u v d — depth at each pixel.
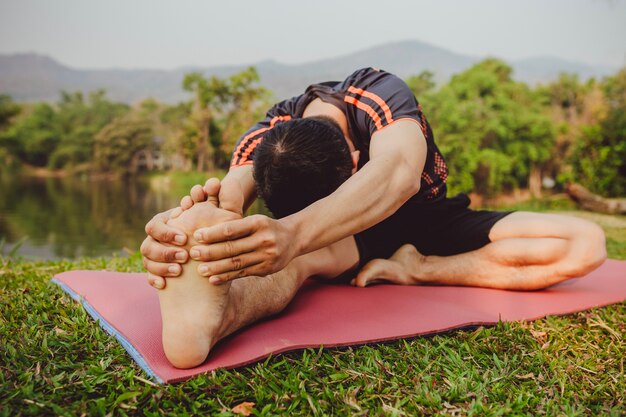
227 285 1.08
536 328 1.46
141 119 61.00
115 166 60.72
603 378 1.17
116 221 31.48
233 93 37.50
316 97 1.58
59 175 63.66
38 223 30.44
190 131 41.53
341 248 1.69
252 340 1.21
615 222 5.73
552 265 1.72
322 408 0.98
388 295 1.65
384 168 1.21
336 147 1.27
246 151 1.54
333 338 1.24
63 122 70.56
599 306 1.67
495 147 24.72
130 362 1.13
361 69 1.60
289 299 1.41
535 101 28.72
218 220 1.02
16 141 67.62
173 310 1.05
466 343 1.29
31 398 0.94
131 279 1.70
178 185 46.78
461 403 1.03
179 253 1.02
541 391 1.08
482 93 26.48
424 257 1.86
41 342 1.20
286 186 1.24
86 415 0.90
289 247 1.05
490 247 1.77
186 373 1.04
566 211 7.17
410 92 1.48
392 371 1.15
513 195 25.91
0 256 2.51
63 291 1.64
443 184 1.75
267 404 0.99
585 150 9.20
